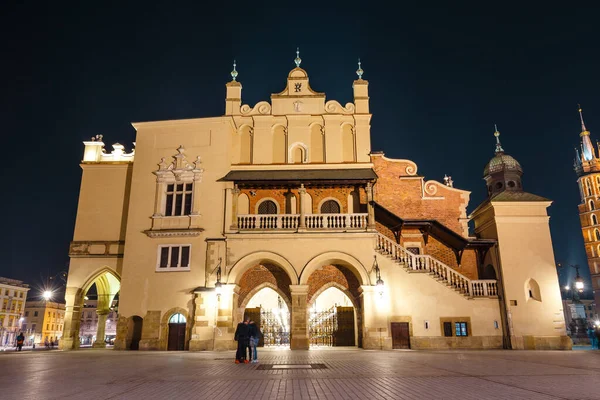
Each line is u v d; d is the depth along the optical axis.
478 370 13.40
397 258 26.52
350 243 26.41
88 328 107.19
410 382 10.73
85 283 29.31
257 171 29.08
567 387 9.81
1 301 88.06
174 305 26.52
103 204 30.50
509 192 29.14
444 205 30.30
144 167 29.06
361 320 26.39
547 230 27.30
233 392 9.32
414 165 30.92
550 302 26.23
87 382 11.08
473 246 28.36
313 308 29.16
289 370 13.76
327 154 29.64
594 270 97.62
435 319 25.80
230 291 26.00
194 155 28.80
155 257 27.33
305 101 30.69
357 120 30.25
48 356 20.95
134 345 27.02
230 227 26.97
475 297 26.27
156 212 28.09
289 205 28.66
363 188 28.84
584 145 104.25
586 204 101.19
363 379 11.32
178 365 15.70
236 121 30.53
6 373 13.27
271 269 27.72
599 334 27.08
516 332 25.66
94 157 31.66
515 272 26.59
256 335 17.06
